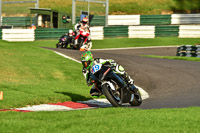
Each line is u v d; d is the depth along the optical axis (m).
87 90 42.28
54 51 79.38
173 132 17.78
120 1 180.00
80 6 174.75
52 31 122.12
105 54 76.62
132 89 29.23
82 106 31.94
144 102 34.38
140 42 117.88
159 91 42.97
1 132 17.84
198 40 116.62
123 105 31.89
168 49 104.31
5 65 53.59
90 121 20.31
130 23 143.88
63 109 29.84
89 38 87.75
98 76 26.72
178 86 44.66
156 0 179.50
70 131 17.91
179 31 122.81
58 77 51.28
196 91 40.16
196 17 137.50
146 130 18.11
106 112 24.14
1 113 24.34
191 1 178.75
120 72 28.00
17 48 74.69
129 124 19.59
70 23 137.88
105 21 136.75
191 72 53.56
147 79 51.53
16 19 144.12
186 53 81.00
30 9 126.88
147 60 68.31
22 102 31.50
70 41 94.50
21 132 17.88
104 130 18.09
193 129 18.52
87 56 26.86
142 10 170.62
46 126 19.14
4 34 116.62
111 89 26.94
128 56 74.44
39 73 51.84
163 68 58.72
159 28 123.88
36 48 77.81
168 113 23.22
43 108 30.16
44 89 39.69
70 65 60.97
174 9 170.88
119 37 126.94
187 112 23.91
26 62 59.00
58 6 177.12
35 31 119.69
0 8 137.38
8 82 43.09
